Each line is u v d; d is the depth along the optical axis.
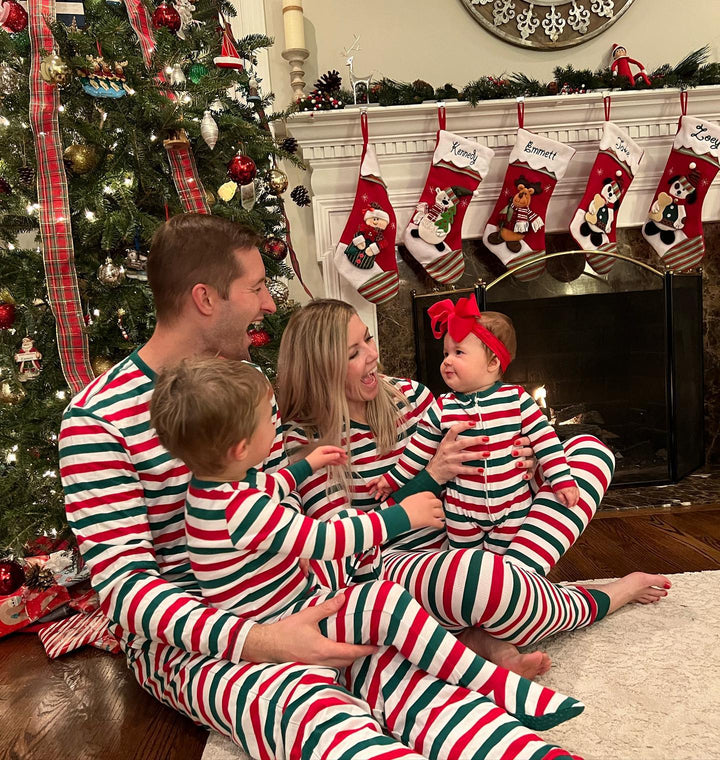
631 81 2.74
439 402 1.55
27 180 1.96
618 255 2.64
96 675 1.58
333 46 2.93
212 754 1.18
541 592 1.34
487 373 1.53
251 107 2.43
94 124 1.97
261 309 1.36
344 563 1.31
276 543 1.11
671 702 1.23
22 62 1.95
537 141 2.61
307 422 1.50
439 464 1.47
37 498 1.93
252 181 2.20
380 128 2.65
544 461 1.50
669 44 3.02
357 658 1.08
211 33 2.33
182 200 2.05
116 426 1.16
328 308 1.46
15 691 1.53
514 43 2.95
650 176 2.82
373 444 1.51
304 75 2.93
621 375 2.72
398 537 1.55
